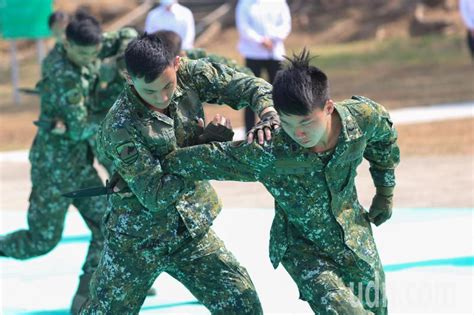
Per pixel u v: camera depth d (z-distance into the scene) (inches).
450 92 1439.5
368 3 2381.9
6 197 883.4
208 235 353.4
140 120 327.9
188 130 343.3
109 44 522.3
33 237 507.2
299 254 332.8
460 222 690.8
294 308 491.8
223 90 348.8
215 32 2394.2
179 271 354.9
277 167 318.0
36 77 2187.5
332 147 317.1
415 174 883.4
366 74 1754.4
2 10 1624.0
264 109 330.6
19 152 1178.6
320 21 2368.4
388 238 649.6
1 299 542.0
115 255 347.6
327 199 324.2
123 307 350.3
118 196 345.1
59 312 513.7
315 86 297.1
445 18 2208.4
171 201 327.0
